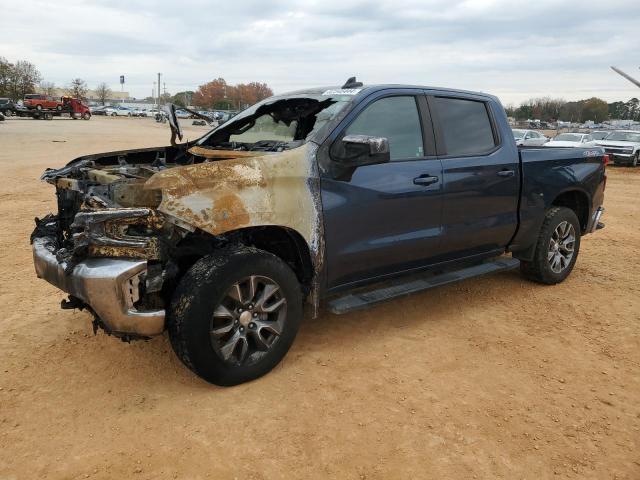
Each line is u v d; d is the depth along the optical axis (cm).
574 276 595
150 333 309
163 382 345
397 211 396
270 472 263
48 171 408
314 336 416
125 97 15475
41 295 498
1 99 5081
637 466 274
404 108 416
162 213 302
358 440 288
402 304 492
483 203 457
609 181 1745
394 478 261
